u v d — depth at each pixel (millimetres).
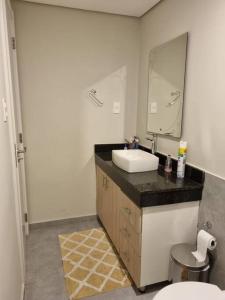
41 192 2539
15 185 1550
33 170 2467
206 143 1591
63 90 2412
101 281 1822
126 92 2623
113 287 1764
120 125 2670
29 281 1825
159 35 2131
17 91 2129
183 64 1780
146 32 2375
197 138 1680
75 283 1800
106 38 2443
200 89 1629
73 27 2328
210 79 1529
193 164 1730
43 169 2500
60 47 2328
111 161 2271
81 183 2662
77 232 2512
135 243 1640
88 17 2352
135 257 1661
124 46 2516
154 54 2209
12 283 1270
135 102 2678
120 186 1851
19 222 1657
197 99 1663
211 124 1536
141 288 1681
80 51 2393
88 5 2201
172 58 1926
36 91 2332
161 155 2135
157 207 1546
